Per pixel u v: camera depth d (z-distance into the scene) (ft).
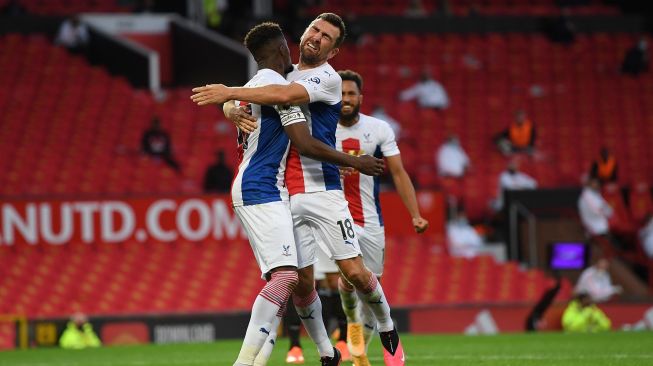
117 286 177.06
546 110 242.17
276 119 68.95
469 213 212.43
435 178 215.51
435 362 95.71
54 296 174.29
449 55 254.27
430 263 189.98
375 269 91.56
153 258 181.57
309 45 72.33
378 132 89.40
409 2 271.90
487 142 228.84
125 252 181.68
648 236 203.51
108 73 242.17
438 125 231.30
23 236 178.91
